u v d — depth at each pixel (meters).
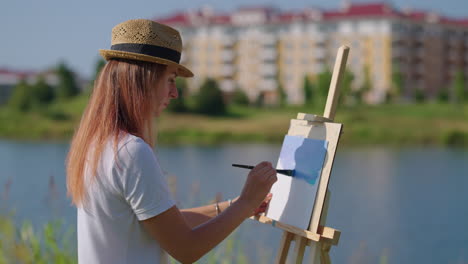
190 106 50.12
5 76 69.38
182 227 1.48
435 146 37.59
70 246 3.94
